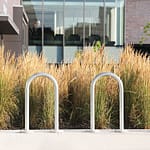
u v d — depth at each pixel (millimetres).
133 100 7828
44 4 18906
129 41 19391
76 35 18938
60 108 8062
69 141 7113
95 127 7773
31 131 7344
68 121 8062
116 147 7074
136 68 7949
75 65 8312
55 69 8305
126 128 7891
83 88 7961
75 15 18969
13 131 7379
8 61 8188
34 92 7766
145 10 19672
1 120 7648
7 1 15008
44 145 7094
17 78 7898
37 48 18828
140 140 7164
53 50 18875
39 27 18859
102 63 8281
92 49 8938
